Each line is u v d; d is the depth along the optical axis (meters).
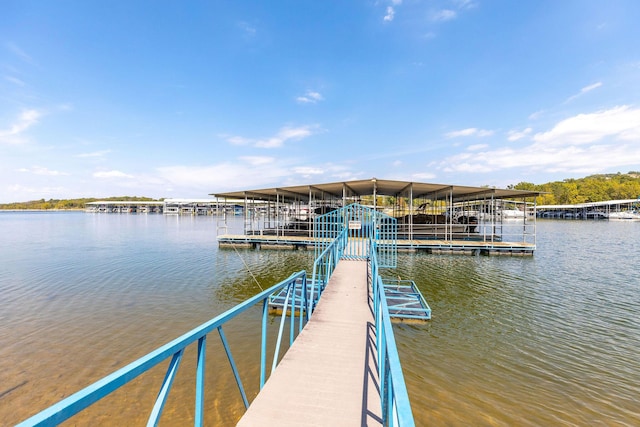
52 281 13.77
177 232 37.69
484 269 15.71
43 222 62.12
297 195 30.20
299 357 3.67
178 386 5.90
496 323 8.84
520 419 5.12
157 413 1.68
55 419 1.05
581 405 5.45
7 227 47.31
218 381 6.07
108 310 10.03
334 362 3.55
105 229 42.94
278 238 23.20
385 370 2.57
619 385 5.99
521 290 12.08
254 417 2.62
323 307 5.43
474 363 6.76
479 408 5.39
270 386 3.07
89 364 6.70
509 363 6.75
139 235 34.09
